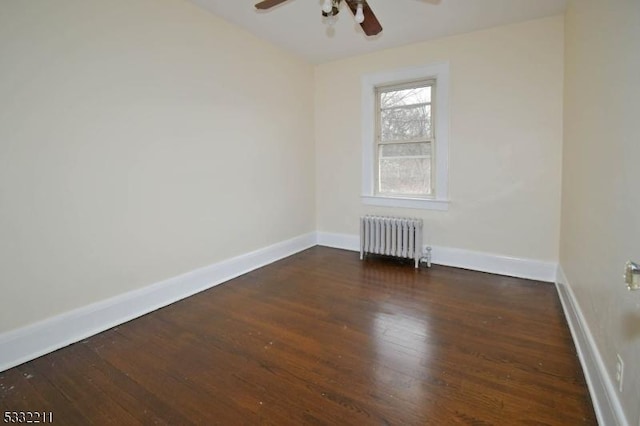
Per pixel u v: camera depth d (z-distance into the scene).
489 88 3.28
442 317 2.47
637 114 1.24
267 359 1.97
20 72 1.88
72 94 2.11
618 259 1.40
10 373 1.86
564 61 2.91
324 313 2.56
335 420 1.50
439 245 3.71
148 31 2.49
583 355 1.86
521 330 2.27
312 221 4.50
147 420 1.51
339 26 3.18
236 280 3.28
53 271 2.08
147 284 2.61
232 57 3.18
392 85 3.85
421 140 3.73
